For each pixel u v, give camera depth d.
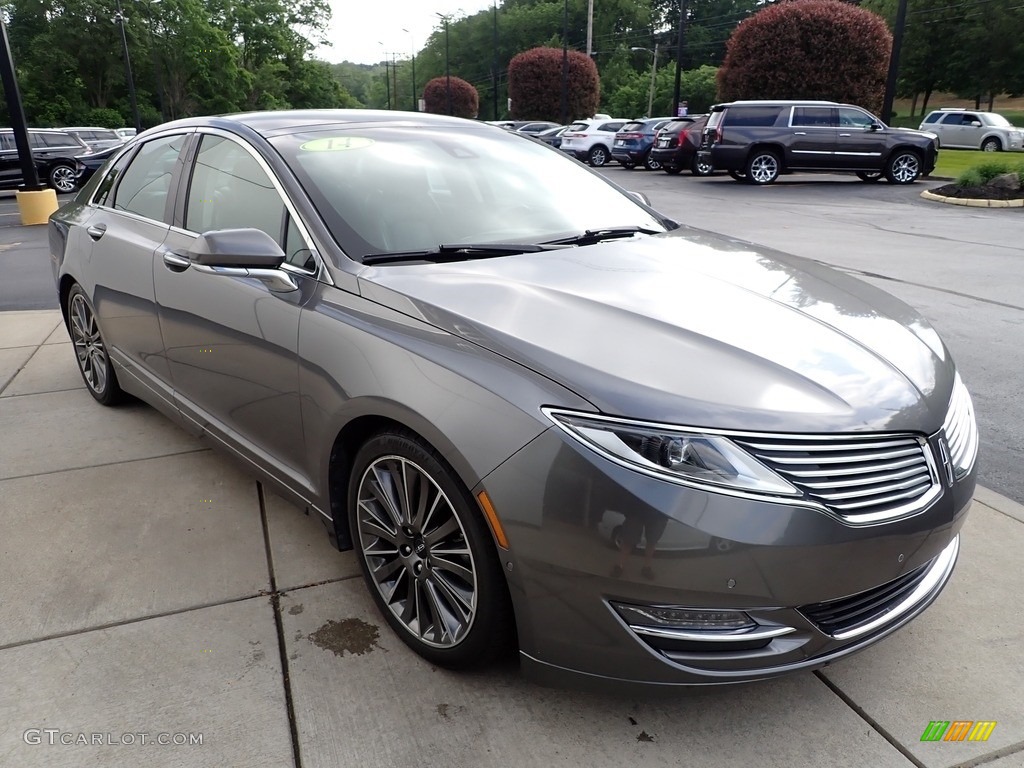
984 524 3.12
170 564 2.87
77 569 2.83
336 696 2.22
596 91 48.06
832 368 2.06
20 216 13.90
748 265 2.79
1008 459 3.73
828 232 10.88
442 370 2.07
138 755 2.02
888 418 1.96
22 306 7.02
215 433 3.17
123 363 3.86
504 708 2.18
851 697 2.22
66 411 4.33
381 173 2.97
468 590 2.17
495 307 2.25
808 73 21.86
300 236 2.67
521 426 1.89
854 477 1.89
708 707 2.19
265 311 2.65
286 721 2.13
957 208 13.75
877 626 2.05
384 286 2.40
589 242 2.97
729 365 1.99
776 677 1.94
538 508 1.87
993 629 2.51
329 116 3.36
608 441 1.82
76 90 49.19
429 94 72.75
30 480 3.50
